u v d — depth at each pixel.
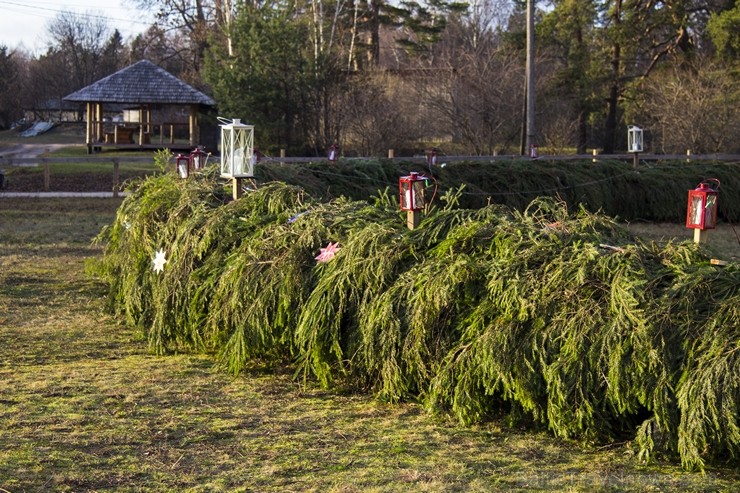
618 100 37.00
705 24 36.06
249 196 7.16
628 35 33.25
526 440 4.78
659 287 4.70
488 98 31.20
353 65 40.75
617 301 4.58
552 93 33.22
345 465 4.32
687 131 29.41
